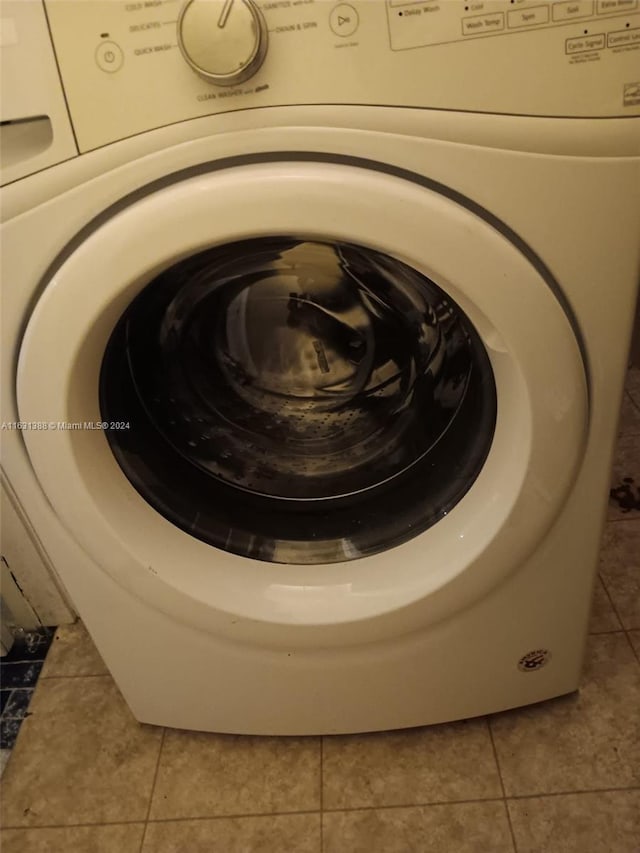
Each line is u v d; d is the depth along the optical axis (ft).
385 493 2.45
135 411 2.32
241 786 2.87
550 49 1.55
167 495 2.39
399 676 2.66
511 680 2.73
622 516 3.75
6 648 3.46
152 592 2.34
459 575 2.24
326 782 2.85
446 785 2.79
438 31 1.55
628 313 1.87
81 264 1.75
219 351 2.30
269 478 2.51
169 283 2.05
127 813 2.83
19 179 1.73
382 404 2.39
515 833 2.63
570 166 1.66
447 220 1.67
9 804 2.90
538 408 1.93
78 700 3.23
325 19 1.55
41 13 1.55
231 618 2.38
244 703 2.80
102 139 1.67
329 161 1.70
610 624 3.24
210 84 1.61
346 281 2.09
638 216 1.72
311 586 2.37
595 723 2.90
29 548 3.28
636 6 1.51
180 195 1.66
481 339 1.98
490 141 1.65
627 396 4.42
